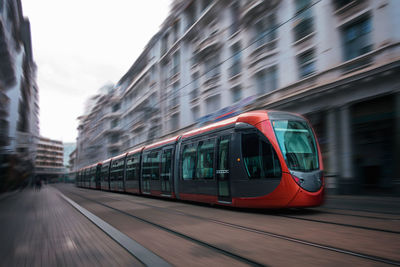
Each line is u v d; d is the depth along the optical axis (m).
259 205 6.85
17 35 30.39
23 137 36.19
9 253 4.09
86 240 4.68
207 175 8.64
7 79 30.44
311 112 13.59
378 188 11.23
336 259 3.17
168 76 28.66
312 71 13.73
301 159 6.72
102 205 10.69
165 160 11.57
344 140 12.38
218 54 20.75
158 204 10.20
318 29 13.46
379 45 10.97
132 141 38.53
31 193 26.06
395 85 10.48
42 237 5.15
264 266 3.05
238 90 18.67
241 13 17.97
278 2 15.64
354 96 11.89
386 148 10.96
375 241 3.84
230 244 4.05
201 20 22.55
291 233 4.56
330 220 5.59
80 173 38.75
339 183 12.33
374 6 11.21
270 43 16.05
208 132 8.93
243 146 7.38
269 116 7.18
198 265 3.19
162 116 29.52
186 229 5.28
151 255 3.57
